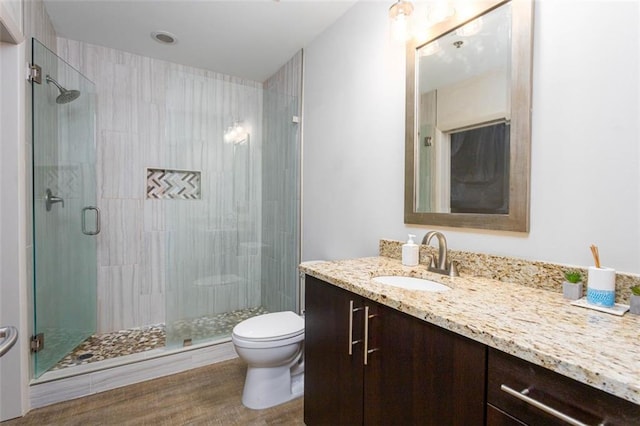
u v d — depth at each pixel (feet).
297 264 8.56
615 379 1.71
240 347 5.60
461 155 4.48
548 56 3.52
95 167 8.33
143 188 9.09
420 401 3.01
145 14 6.96
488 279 4.06
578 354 2.01
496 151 4.03
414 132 5.16
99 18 7.10
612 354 2.02
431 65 4.90
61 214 7.11
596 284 2.94
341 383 4.17
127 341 8.02
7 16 4.81
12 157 5.48
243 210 9.35
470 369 2.56
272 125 9.53
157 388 6.43
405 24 4.92
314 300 4.78
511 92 3.83
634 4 2.91
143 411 5.68
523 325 2.52
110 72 8.55
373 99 6.07
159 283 9.38
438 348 2.84
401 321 3.23
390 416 3.37
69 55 8.05
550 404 2.05
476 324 2.53
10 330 2.88
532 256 3.70
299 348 6.11
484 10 4.13
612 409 1.78
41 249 6.36
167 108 8.36
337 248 7.11
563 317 2.71
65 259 7.25
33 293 6.08
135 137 8.93
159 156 9.27
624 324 2.54
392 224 5.67
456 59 4.54
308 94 8.16
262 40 8.04
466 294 3.40
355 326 3.90
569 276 3.19
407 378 3.16
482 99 4.20
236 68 9.68
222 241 8.84
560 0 3.42
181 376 6.91
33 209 6.11
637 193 2.90
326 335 4.49
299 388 6.26
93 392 6.23
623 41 2.98
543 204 3.58
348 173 6.76
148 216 9.19
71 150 7.45
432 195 4.92
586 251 3.25
